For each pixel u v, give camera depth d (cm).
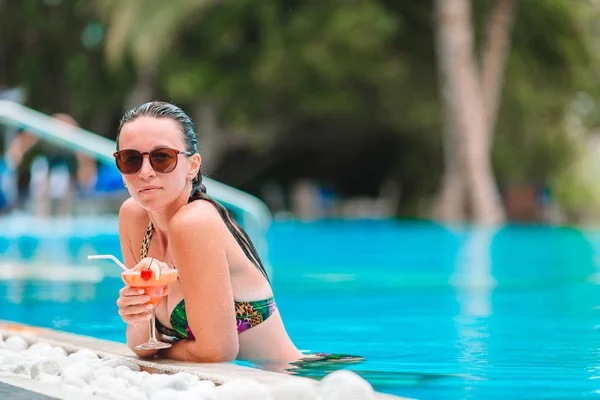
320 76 2672
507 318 607
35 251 1273
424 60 2894
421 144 3180
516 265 1141
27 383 294
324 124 3125
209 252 369
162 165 365
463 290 831
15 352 405
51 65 2980
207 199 387
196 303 370
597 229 2211
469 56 2414
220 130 2916
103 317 645
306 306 707
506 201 2780
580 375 372
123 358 382
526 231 2045
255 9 2661
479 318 611
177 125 375
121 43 2531
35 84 2973
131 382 332
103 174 1658
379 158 3444
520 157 3053
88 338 452
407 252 1413
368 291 833
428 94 2883
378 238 1798
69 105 2969
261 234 1184
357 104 2856
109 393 299
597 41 3105
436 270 1077
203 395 292
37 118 1233
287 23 2683
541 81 2991
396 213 3300
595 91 3022
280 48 2620
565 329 543
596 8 2927
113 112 3011
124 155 368
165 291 366
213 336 371
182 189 378
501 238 1783
